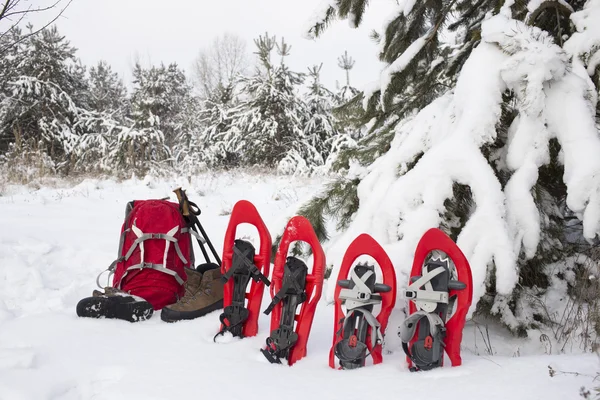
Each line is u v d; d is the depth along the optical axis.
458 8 3.75
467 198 2.88
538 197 2.79
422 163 2.76
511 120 2.94
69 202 8.05
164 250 3.24
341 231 3.79
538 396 1.74
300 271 2.45
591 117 2.57
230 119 16.34
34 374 2.15
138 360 2.32
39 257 4.50
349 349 2.25
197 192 9.04
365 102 3.78
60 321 2.88
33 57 16.45
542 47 2.59
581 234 3.38
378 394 1.91
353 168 3.66
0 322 2.91
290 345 2.36
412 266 2.46
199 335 2.71
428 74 3.67
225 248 2.79
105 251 5.00
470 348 2.79
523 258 2.87
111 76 32.75
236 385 2.04
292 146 14.13
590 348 2.61
